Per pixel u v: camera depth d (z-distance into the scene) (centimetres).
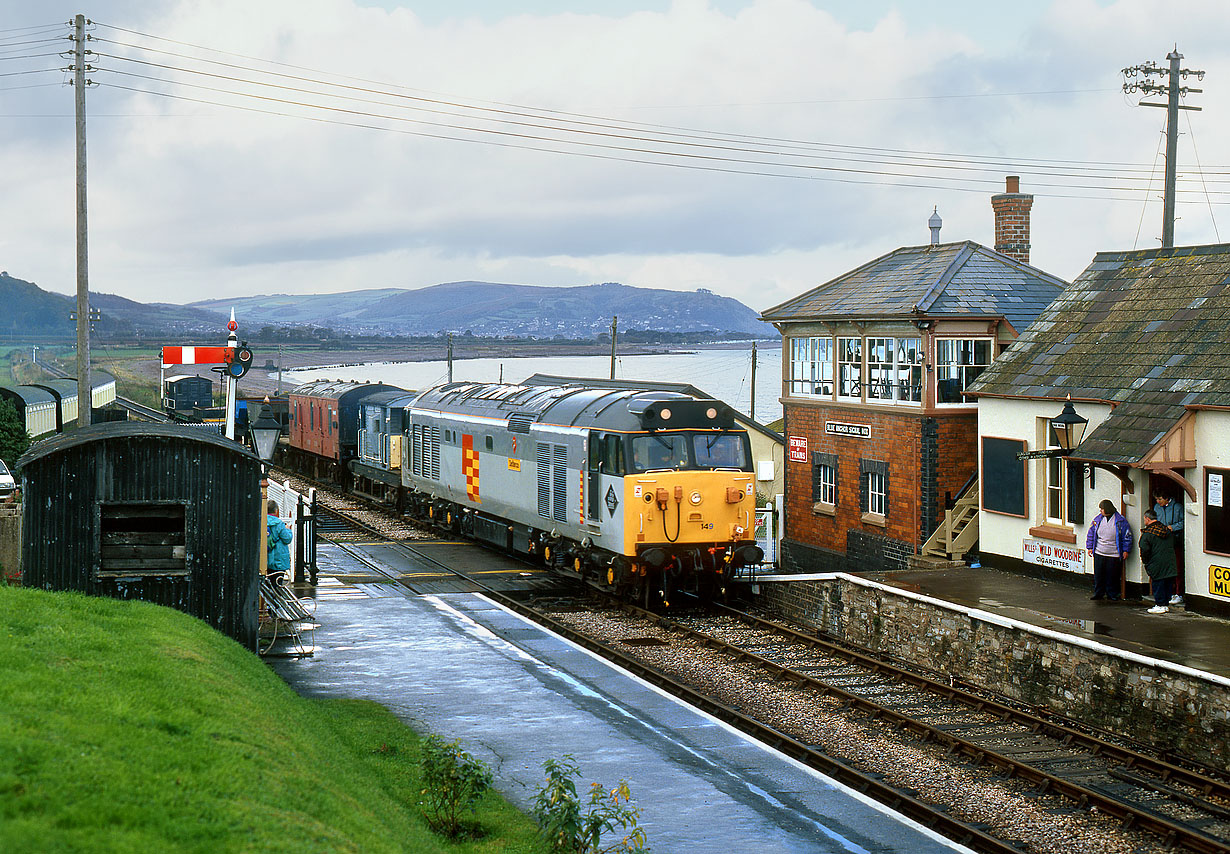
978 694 1780
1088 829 1198
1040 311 2730
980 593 2091
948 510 2667
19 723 793
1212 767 1408
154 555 1402
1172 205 3178
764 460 3653
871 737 1512
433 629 1931
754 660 1894
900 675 1822
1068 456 2062
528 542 2756
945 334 2678
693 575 2386
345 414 4488
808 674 1856
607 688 1566
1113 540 1980
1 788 683
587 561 2459
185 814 723
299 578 2383
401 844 857
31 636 1059
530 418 2709
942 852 1018
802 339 3178
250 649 1432
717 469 2291
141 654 1078
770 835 1050
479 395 3159
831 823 1084
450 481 3238
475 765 1059
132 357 16062
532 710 1452
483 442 2983
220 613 1417
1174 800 1288
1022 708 1703
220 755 851
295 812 797
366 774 1094
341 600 2188
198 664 1124
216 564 1414
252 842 712
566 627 2098
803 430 3166
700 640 2048
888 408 2783
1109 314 2336
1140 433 1966
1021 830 1194
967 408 2686
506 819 1070
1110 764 1417
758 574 2941
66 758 754
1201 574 1891
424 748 1090
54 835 640
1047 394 2241
